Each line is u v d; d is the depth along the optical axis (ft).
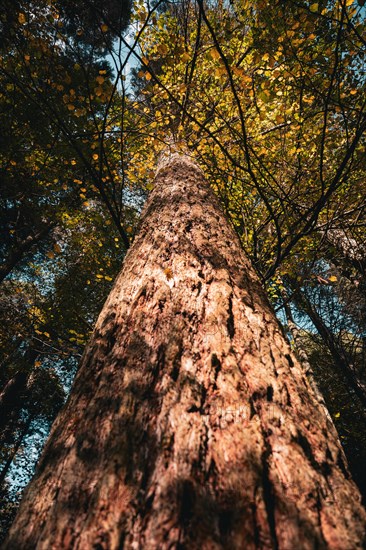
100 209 22.09
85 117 17.46
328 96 9.01
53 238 27.32
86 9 10.89
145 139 15.99
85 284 24.38
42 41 11.00
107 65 25.85
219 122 14.93
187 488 2.48
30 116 16.19
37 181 17.92
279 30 10.64
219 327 4.27
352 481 2.90
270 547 2.13
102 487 2.64
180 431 2.97
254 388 3.47
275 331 4.67
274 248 15.46
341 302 28.25
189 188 9.36
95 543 2.28
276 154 15.57
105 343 4.67
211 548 2.10
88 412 3.56
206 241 6.43
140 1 9.57
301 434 3.11
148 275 5.71
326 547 2.17
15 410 36.78
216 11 16.34
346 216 13.75
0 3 10.28
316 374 29.50
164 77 15.84
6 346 26.50
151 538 2.20
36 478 3.24
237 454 2.73
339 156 15.48
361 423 25.61
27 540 2.57
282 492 2.50
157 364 3.81
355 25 10.00
